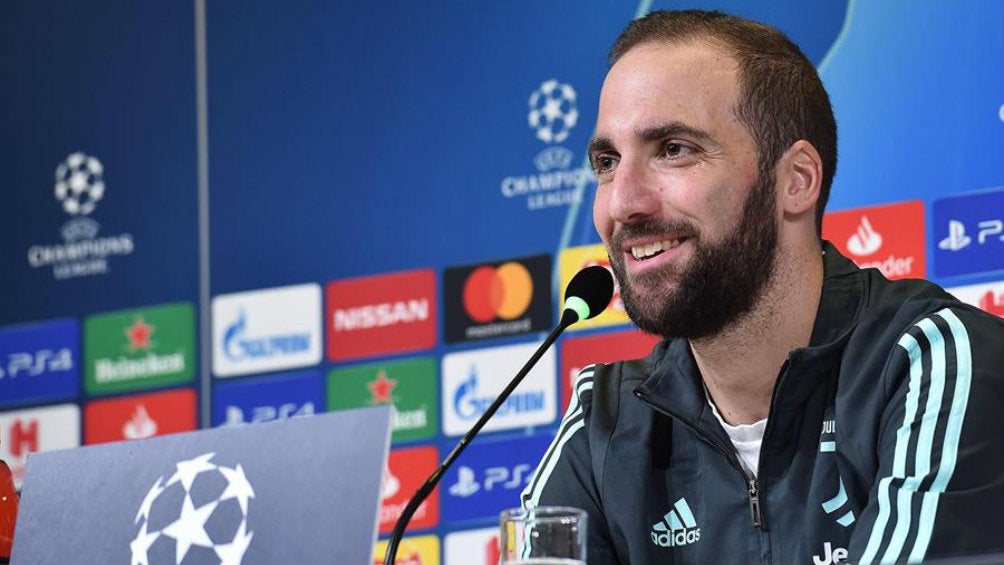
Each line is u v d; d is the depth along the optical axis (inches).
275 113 257.9
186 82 265.7
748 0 226.1
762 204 134.3
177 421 259.9
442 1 247.1
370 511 108.0
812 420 133.4
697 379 138.9
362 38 252.7
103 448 123.0
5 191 277.6
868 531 119.1
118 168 269.6
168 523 116.5
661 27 138.2
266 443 114.5
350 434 111.1
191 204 263.0
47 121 276.1
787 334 135.5
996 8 210.4
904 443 122.8
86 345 268.5
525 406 232.8
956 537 115.6
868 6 217.6
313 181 253.4
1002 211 206.5
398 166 247.3
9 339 273.9
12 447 271.0
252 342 255.3
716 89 133.7
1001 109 208.5
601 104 136.7
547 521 105.3
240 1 262.7
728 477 136.2
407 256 244.8
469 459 234.5
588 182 233.0
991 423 122.0
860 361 131.6
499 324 236.4
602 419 143.7
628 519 138.9
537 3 240.2
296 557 109.7
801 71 139.3
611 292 140.0
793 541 132.3
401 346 243.6
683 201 132.1
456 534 233.8
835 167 141.9
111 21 273.1
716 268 132.3
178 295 262.4
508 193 238.7
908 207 212.1
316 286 251.1
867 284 137.9
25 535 124.0
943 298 135.4
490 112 241.6
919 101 213.3
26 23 279.9
